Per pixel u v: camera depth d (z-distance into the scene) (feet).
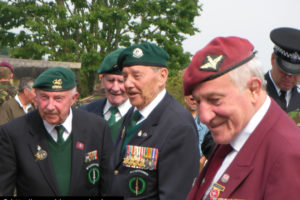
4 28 78.79
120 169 8.21
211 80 4.54
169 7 83.46
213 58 4.59
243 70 4.54
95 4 76.89
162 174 7.63
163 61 8.39
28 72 56.54
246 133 4.73
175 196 7.41
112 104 11.72
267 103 4.78
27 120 8.45
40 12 76.28
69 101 8.27
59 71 8.17
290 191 4.10
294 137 4.40
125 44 81.35
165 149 7.69
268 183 4.33
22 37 79.66
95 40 75.41
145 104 8.29
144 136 8.02
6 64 17.48
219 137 4.74
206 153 8.91
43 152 8.24
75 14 74.84
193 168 7.61
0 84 17.07
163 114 8.09
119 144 8.51
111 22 75.31
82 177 8.50
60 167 8.36
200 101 4.71
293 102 9.21
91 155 8.71
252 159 4.56
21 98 15.97
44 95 8.03
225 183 4.67
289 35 8.77
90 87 76.69
